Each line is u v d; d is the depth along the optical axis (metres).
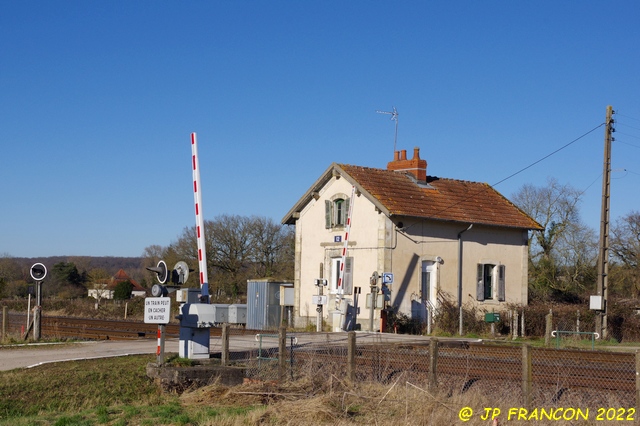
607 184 29.20
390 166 34.91
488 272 33.66
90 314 46.84
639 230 49.16
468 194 34.66
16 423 11.98
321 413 12.28
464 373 15.18
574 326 29.19
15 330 26.80
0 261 66.31
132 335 26.94
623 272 48.25
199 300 16.67
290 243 62.38
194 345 16.28
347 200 32.12
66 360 16.56
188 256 59.62
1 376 14.59
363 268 31.02
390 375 15.41
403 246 30.73
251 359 16.20
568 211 50.31
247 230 60.69
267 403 13.64
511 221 34.09
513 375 14.77
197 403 13.70
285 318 33.97
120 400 13.92
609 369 15.23
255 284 34.38
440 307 30.42
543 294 44.50
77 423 11.95
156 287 15.12
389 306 29.94
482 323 29.31
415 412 12.27
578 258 49.53
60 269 73.94
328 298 32.34
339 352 17.12
